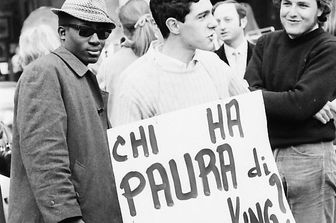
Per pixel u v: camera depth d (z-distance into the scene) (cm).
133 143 430
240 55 652
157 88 454
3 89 757
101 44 438
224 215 440
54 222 405
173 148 436
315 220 514
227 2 653
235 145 446
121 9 567
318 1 504
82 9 429
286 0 505
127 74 462
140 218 429
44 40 608
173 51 459
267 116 503
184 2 448
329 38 505
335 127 536
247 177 447
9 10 1277
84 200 421
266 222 447
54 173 407
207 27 453
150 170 432
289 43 514
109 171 430
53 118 411
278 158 516
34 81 414
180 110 439
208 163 441
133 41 562
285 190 516
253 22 887
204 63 466
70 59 428
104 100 445
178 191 434
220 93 466
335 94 520
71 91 421
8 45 1274
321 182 511
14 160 425
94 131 425
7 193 522
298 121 504
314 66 499
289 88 508
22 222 422
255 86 523
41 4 1172
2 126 553
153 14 462
